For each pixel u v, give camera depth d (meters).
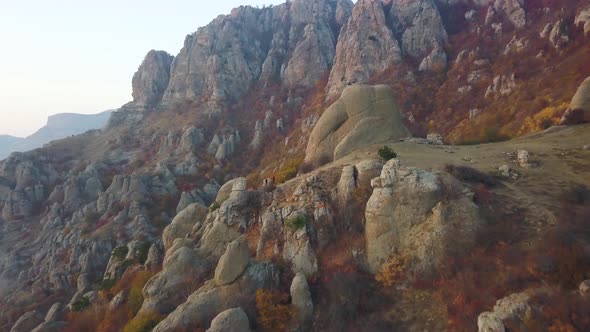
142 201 81.50
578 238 19.25
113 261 46.34
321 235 25.70
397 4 116.25
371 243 23.80
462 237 21.77
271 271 24.09
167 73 148.25
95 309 35.44
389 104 38.25
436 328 18.56
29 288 65.06
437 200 23.11
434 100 83.88
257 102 121.81
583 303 15.39
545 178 26.97
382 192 24.22
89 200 90.94
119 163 108.19
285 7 159.50
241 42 141.50
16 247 81.38
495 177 27.50
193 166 95.94
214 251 28.95
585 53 62.97
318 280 23.72
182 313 22.27
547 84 61.75
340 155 35.66
